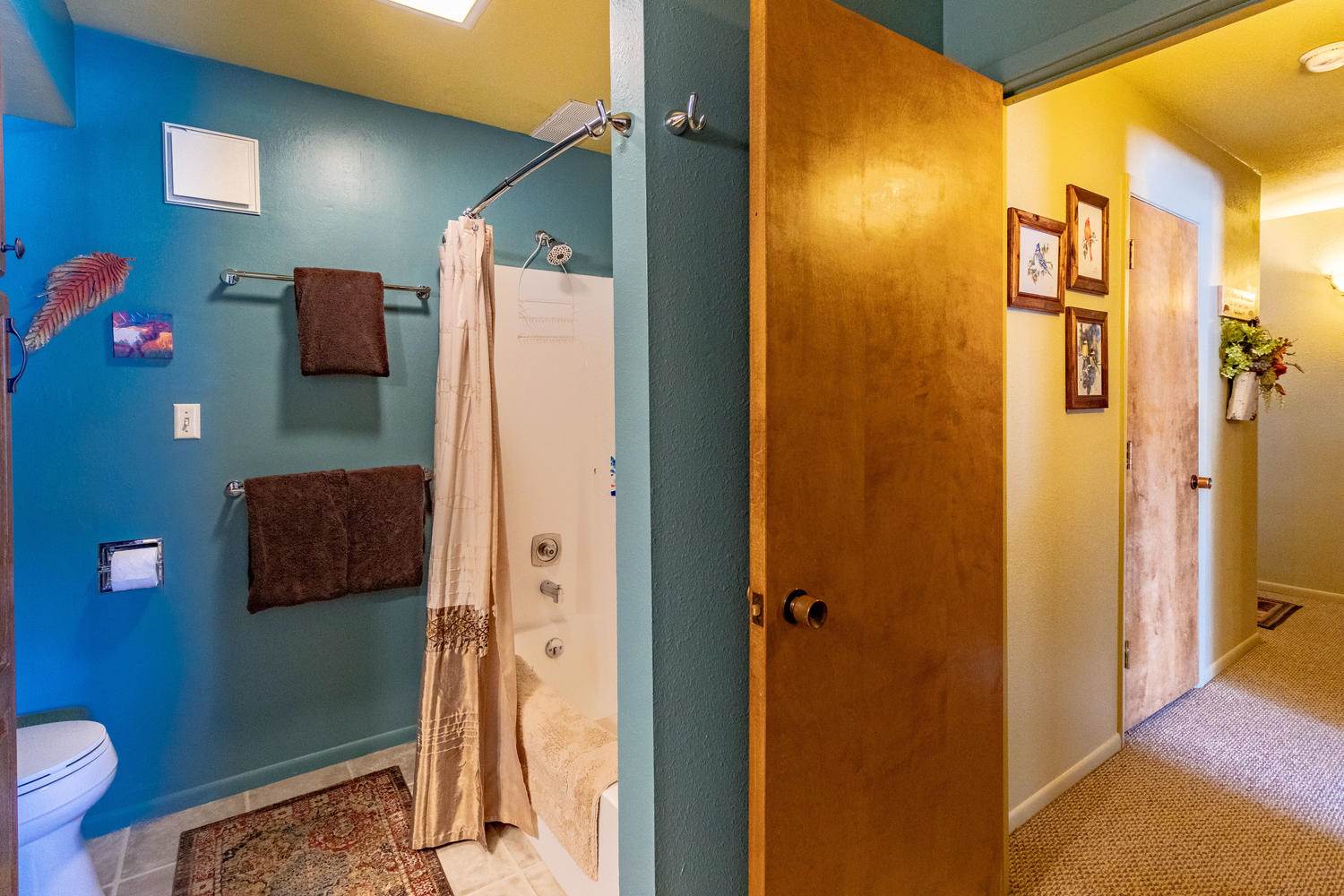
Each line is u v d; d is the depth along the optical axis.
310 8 1.79
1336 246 4.08
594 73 2.17
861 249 1.21
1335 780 2.29
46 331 1.55
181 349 2.05
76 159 1.88
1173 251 2.70
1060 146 2.06
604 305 2.89
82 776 1.56
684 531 1.14
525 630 2.65
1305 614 4.00
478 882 1.80
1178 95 2.48
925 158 1.34
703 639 1.18
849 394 1.20
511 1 1.77
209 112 2.07
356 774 2.29
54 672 1.90
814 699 1.16
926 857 1.41
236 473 2.15
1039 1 1.43
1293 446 4.32
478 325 2.03
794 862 1.14
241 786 2.19
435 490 2.07
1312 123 2.73
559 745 1.81
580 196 2.85
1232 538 3.28
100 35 1.90
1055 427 2.09
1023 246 1.91
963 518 1.47
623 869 1.20
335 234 2.30
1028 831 2.01
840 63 1.17
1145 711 2.70
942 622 1.43
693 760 1.17
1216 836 1.99
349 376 2.35
